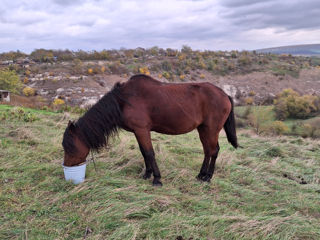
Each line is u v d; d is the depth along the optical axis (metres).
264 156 5.27
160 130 3.47
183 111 3.32
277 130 22.05
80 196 2.95
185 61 87.75
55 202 2.80
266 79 76.50
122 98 3.22
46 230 2.34
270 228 2.50
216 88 3.67
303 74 80.12
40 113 8.32
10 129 5.52
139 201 2.87
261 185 3.69
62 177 3.45
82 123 3.21
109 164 4.00
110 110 3.20
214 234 2.42
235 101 64.12
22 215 2.53
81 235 2.32
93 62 76.94
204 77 78.69
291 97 32.94
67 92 50.25
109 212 2.64
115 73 69.81
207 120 3.55
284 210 2.97
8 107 9.02
